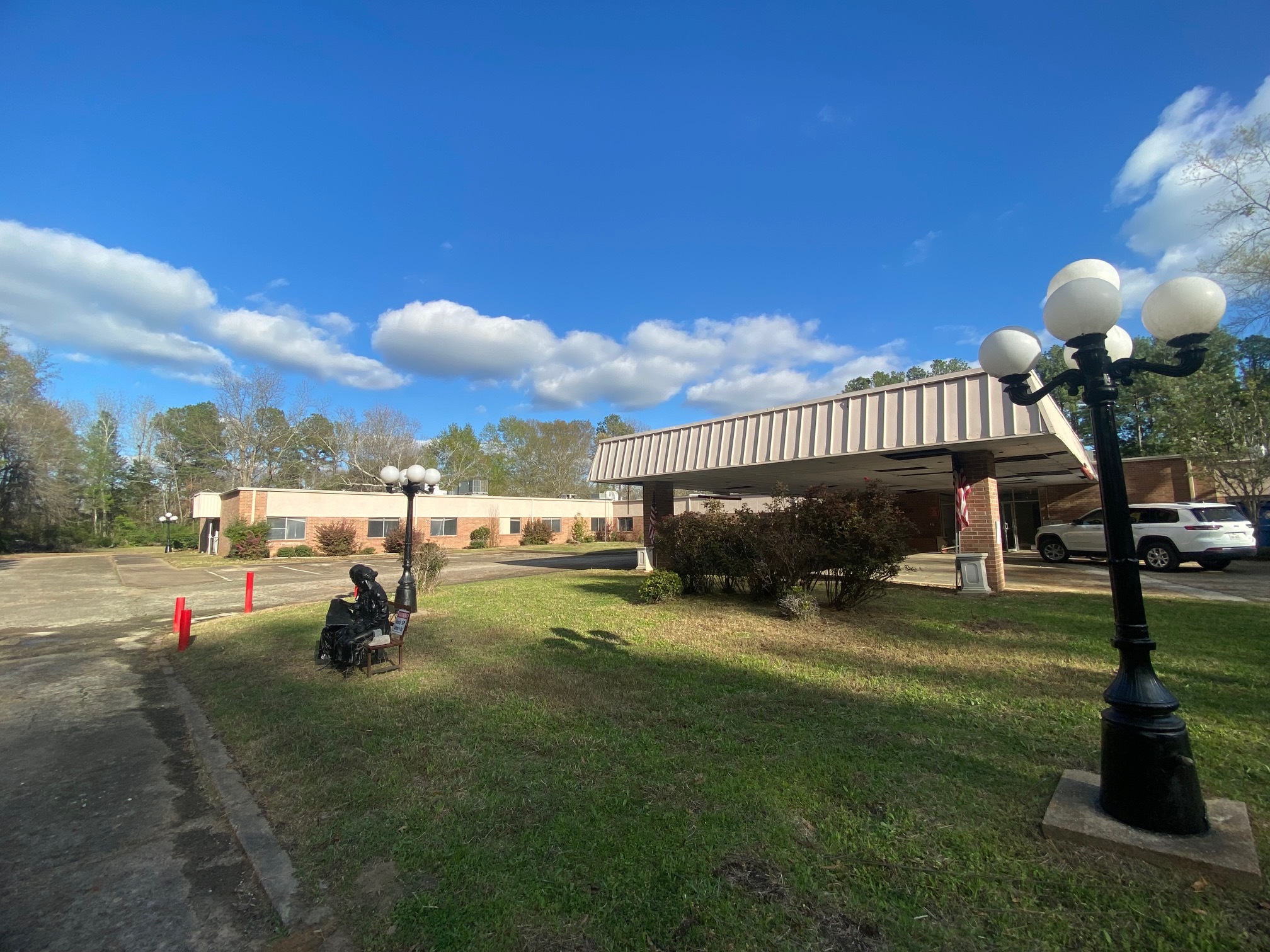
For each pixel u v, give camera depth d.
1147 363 3.29
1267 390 18.61
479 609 10.22
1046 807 3.15
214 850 3.18
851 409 11.12
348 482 54.19
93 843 3.27
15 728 5.25
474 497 37.44
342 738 4.49
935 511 23.58
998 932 2.26
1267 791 3.29
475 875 2.71
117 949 2.41
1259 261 15.27
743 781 3.50
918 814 3.10
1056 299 3.39
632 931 2.32
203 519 38.69
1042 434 8.88
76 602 14.42
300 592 15.52
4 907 2.70
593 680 5.72
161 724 5.31
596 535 45.19
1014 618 8.30
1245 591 10.55
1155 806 2.79
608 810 3.22
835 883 2.56
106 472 55.22
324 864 2.91
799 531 8.88
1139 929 2.25
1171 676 5.40
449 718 4.78
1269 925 2.26
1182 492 20.33
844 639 7.21
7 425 35.69
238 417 49.31
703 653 6.67
